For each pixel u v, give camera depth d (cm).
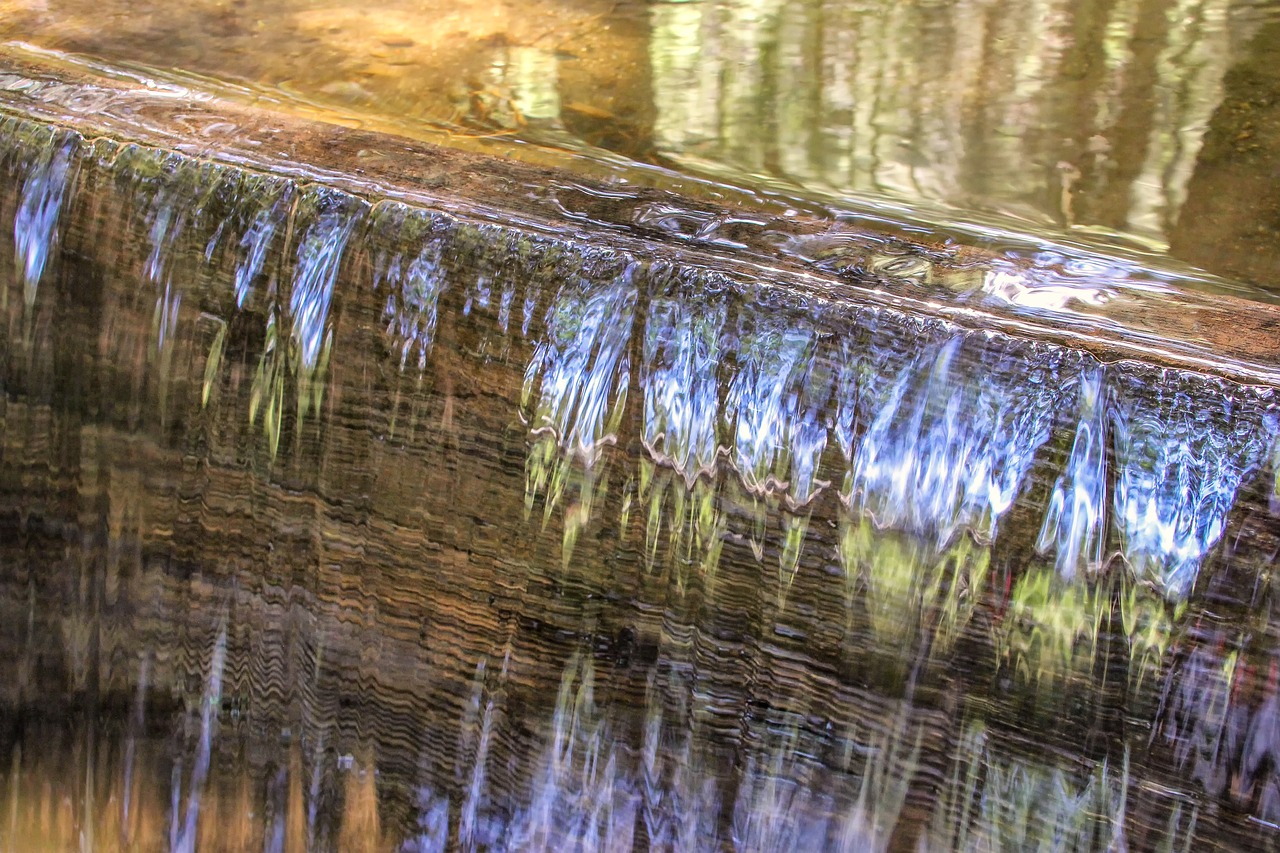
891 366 212
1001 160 299
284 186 252
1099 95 339
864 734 224
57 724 304
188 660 286
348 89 323
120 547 286
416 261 240
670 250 234
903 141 308
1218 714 200
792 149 300
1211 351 210
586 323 229
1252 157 299
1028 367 206
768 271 228
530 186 263
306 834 281
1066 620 205
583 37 375
